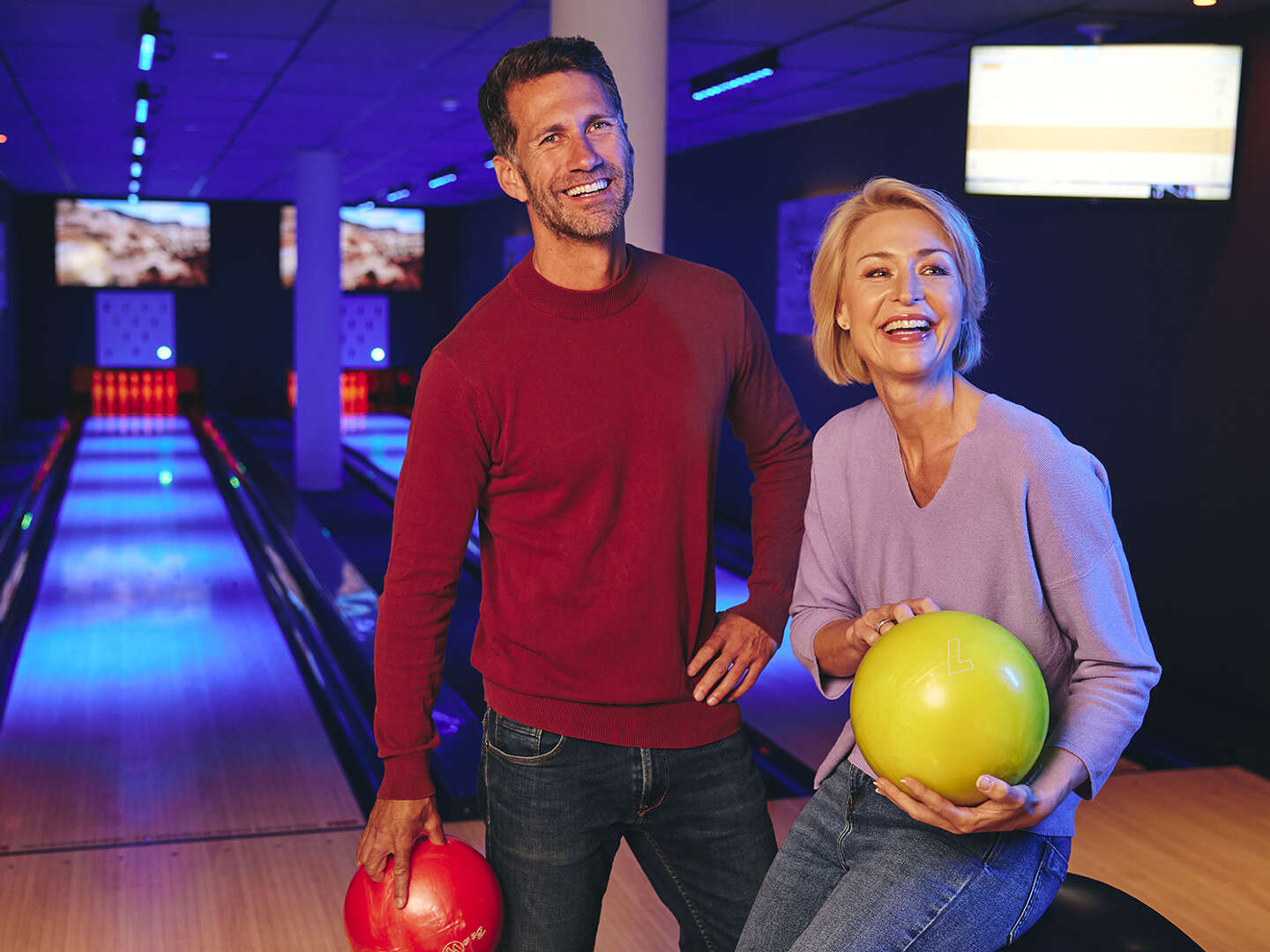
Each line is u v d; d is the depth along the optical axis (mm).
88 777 3859
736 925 1677
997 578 1413
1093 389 5207
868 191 1460
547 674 1569
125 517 8867
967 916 1352
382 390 16281
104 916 2873
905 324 1394
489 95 1537
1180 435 4719
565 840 1587
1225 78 4250
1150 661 1377
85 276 14648
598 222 1484
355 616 5902
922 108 6566
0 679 4973
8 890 3004
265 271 15219
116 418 14820
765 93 6637
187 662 5262
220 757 4066
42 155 10328
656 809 1631
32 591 6566
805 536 1647
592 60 1506
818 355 1595
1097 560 1358
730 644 1629
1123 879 3021
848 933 1337
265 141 9141
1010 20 4887
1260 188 4289
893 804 1455
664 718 1591
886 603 1521
